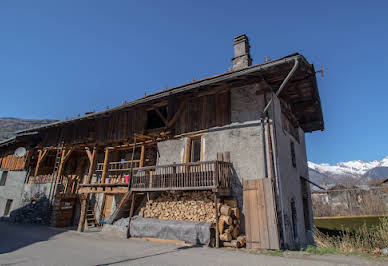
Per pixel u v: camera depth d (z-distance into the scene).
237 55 12.66
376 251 6.91
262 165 8.77
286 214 8.42
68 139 16.14
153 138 12.08
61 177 15.92
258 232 7.71
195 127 10.80
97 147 14.48
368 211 25.17
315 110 12.82
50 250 7.69
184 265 5.69
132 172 11.10
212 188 8.25
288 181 9.61
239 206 8.80
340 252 7.05
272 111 9.23
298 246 8.88
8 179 19.30
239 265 5.64
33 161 18.38
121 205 10.80
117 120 13.84
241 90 10.09
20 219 16.67
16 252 7.47
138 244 8.52
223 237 7.81
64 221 14.98
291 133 11.72
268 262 5.90
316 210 26.22
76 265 5.79
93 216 14.73
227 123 10.01
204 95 10.96
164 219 9.80
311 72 8.89
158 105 12.29
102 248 7.89
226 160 9.55
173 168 9.88
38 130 17.86
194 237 8.21
